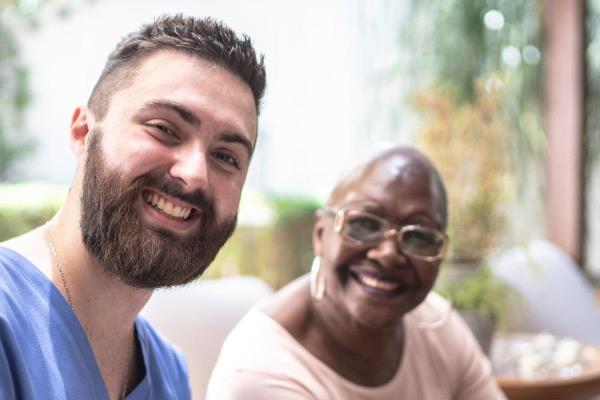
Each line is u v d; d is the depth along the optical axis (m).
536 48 3.36
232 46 0.87
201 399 1.49
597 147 3.40
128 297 0.86
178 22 0.88
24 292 0.80
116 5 3.59
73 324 0.82
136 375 0.97
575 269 2.69
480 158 1.79
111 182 0.79
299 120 4.49
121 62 0.85
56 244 0.86
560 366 1.79
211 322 1.55
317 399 1.14
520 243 2.41
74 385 0.79
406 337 1.30
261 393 1.13
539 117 3.31
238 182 0.87
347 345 1.21
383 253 1.17
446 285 1.68
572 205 3.30
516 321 2.39
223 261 2.88
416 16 3.32
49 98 3.36
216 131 0.83
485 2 3.23
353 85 3.75
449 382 1.34
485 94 1.96
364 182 1.21
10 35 3.12
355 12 3.74
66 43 3.42
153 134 0.80
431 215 1.21
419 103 1.90
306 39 4.44
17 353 0.73
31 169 3.32
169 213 0.81
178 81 0.82
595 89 3.40
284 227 3.26
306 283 1.27
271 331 1.19
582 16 3.29
